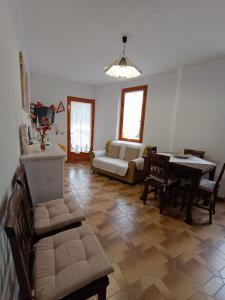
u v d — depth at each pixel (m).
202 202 2.88
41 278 0.87
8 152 1.10
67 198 1.70
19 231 0.82
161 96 3.80
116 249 1.73
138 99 4.39
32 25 2.11
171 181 2.49
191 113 3.32
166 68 3.50
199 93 3.18
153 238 1.93
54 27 2.15
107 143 4.66
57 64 3.59
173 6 1.68
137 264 1.56
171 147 3.70
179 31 2.14
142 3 1.66
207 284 1.40
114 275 1.44
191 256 1.69
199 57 2.91
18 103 1.72
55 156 1.92
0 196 0.85
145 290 1.32
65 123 5.11
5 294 0.85
